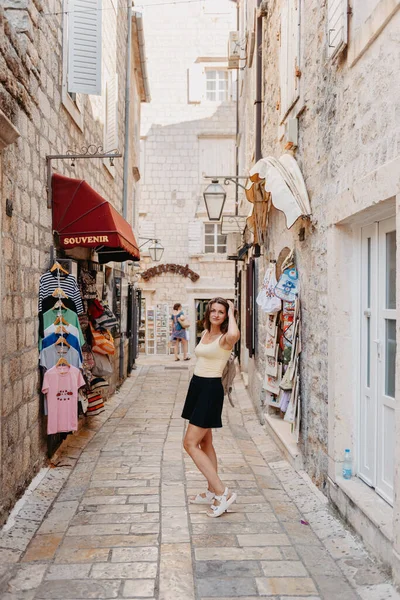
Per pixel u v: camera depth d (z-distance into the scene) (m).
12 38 4.41
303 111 5.73
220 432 7.85
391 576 3.30
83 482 5.39
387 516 3.60
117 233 6.31
